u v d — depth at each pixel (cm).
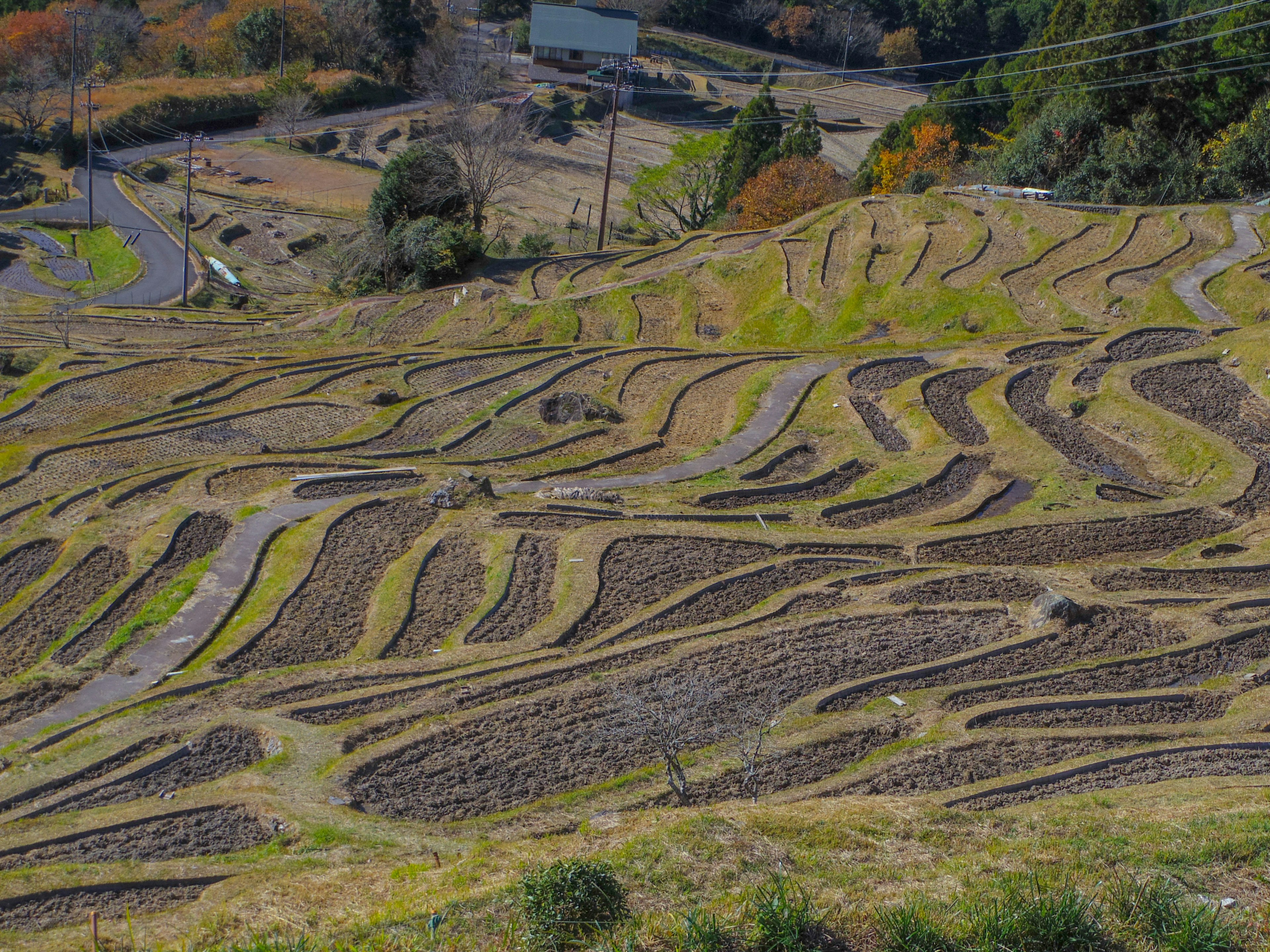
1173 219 5834
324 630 2681
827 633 2600
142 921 1514
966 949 1120
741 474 3747
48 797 2012
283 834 1839
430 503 3375
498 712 2248
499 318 6109
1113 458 3728
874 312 5469
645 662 2448
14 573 3088
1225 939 1127
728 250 6862
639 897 1267
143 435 4175
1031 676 2381
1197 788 1795
